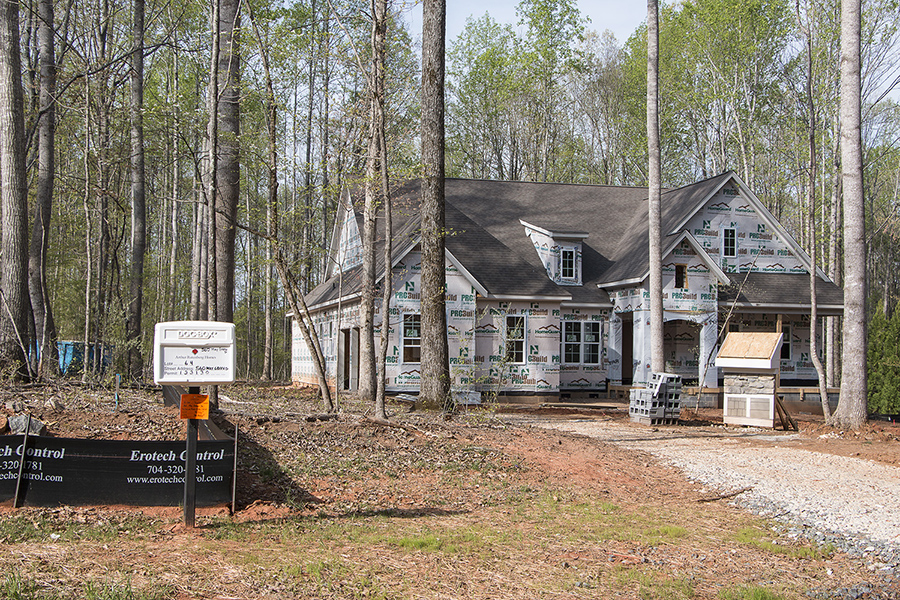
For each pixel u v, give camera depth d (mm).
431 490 10516
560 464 12719
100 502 8016
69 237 30109
